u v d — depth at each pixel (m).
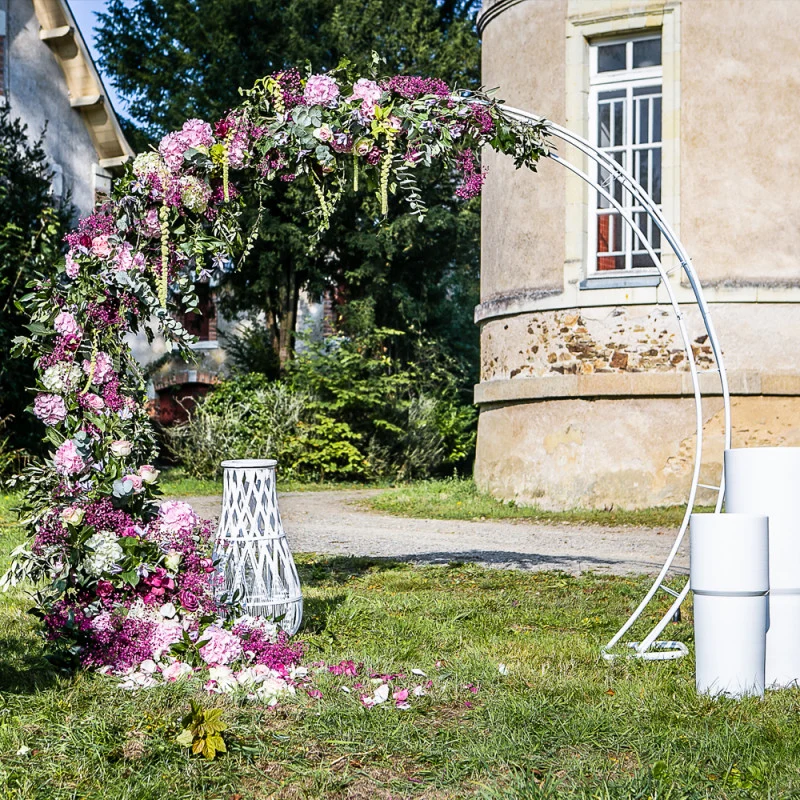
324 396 19.88
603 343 12.66
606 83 12.97
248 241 5.93
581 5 12.80
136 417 5.43
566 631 6.12
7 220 15.50
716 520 4.70
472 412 22.98
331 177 6.03
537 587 7.54
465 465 22.70
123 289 5.43
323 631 5.85
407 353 24.34
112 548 4.98
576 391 12.67
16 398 14.98
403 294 23.53
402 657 5.31
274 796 3.46
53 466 5.16
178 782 3.53
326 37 23.12
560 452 12.91
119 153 19.31
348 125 5.75
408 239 22.50
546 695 4.57
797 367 12.24
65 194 18.05
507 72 13.67
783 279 12.26
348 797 3.45
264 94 5.75
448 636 5.84
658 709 4.41
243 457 18.91
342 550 9.72
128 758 3.74
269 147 5.70
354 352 20.52
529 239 13.30
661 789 3.46
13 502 12.60
